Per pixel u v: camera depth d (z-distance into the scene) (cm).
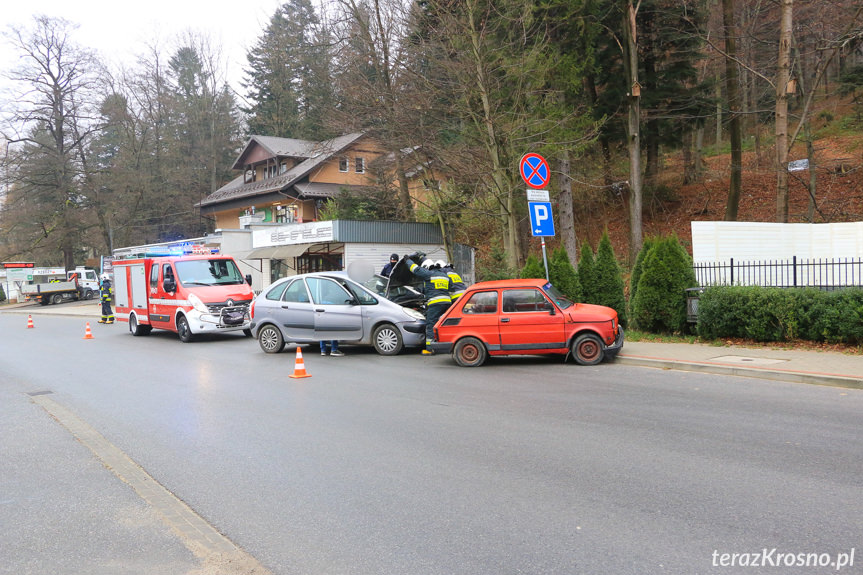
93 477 567
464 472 537
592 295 1438
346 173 4247
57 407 892
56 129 4869
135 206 5091
